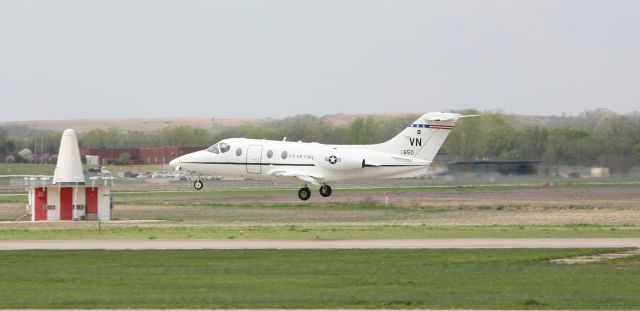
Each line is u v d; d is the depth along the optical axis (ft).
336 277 268.62
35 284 256.32
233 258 315.99
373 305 219.61
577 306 219.00
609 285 251.80
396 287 249.55
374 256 321.32
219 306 218.18
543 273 274.98
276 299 228.43
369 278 266.36
